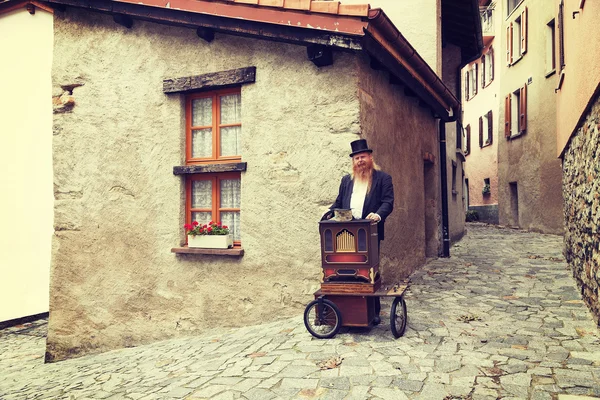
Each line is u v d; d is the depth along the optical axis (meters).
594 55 4.54
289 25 4.75
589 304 4.87
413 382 3.16
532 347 3.81
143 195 6.04
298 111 5.17
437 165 9.55
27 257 9.82
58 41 6.57
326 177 5.02
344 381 3.22
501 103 18.48
